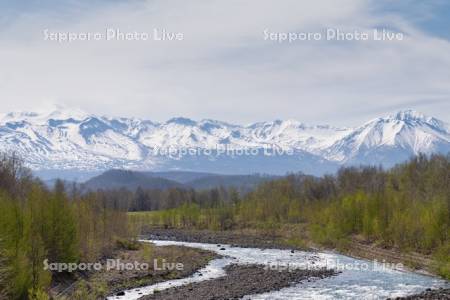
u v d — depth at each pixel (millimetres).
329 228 137000
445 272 82750
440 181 151125
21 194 87688
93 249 92500
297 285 76062
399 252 109438
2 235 58219
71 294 66625
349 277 83312
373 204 132125
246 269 91875
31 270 60469
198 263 99500
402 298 64062
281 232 170875
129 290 71750
